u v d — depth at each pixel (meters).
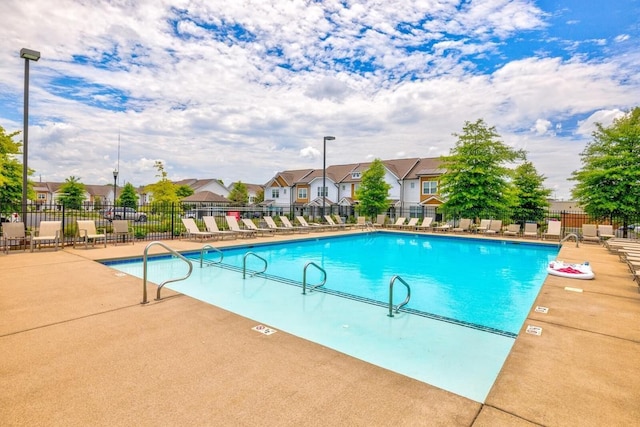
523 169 25.59
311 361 3.26
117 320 4.30
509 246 15.17
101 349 3.45
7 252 9.31
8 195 18.31
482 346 4.32
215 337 3.81
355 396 2.67
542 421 2.38
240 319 4.41
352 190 35.78
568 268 7.78
